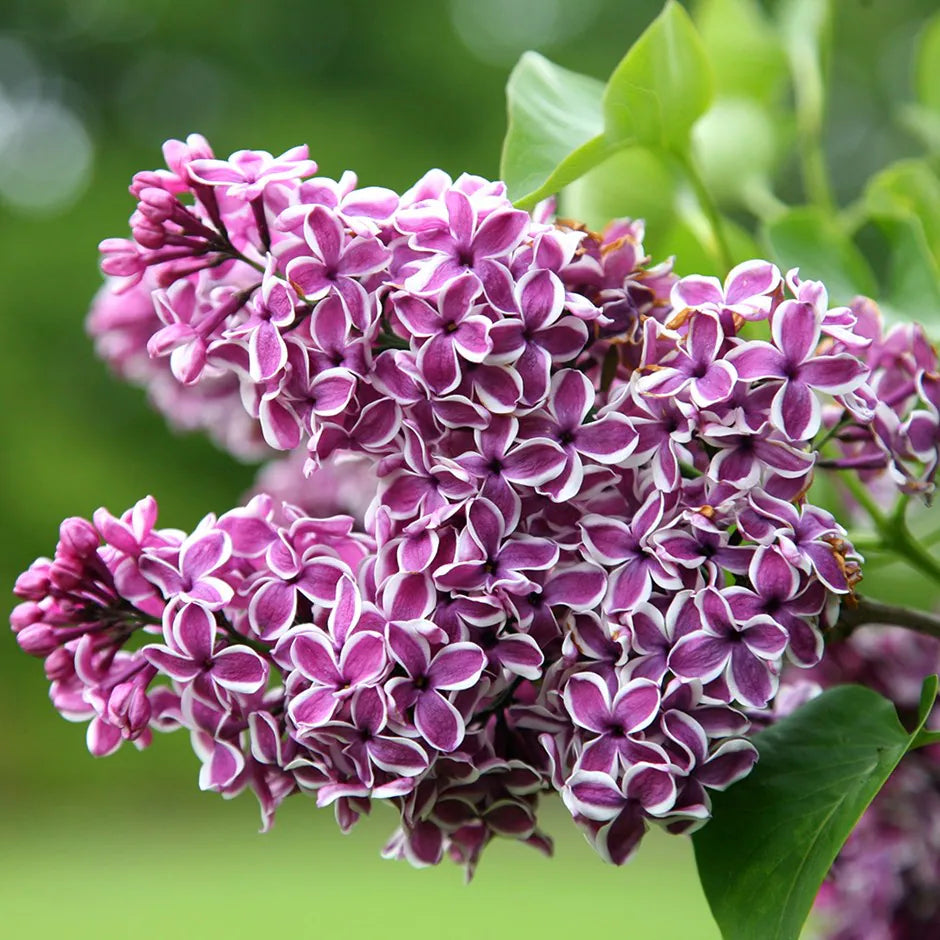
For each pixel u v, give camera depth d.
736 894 0.52
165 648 0.52
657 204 0.66
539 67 0.60
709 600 0.51
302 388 0.52
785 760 0.53
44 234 3.81
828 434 0.54
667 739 0.51
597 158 0.59
